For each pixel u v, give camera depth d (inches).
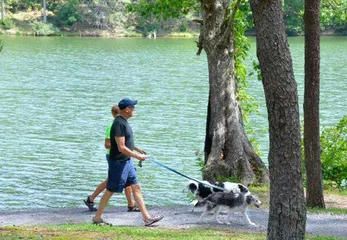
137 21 4067.4
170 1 845.8
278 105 318.7
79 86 1897.1
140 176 907.4
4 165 962.1
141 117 1384.1
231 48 784.9
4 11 3917.3
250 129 922.1
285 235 327.3
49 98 1658.5
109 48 3213.6
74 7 4013.3
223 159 763.4
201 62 2603.3
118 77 2118.6
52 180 879.7
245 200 498.6
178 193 811.4
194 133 1224.8
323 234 483.2
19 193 805.2
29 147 1092.5
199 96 1706.4
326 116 1386.6
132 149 470.0
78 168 954.7
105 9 4013.3
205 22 783.1
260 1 313.1
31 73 2194.9
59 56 2795.3
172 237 428.1
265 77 318.7
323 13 830.5
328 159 787.4
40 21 3993.6
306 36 585.0
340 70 2276.1
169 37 4001.0
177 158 1024.9
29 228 460.1
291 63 318.7
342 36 3917.3
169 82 1995.6
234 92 784.9
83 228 458.3
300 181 327.0
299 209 327.0
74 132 1230.3
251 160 768.9
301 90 1759.4
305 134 606.9
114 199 764.6
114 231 446.0
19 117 1380.4
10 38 3656.5
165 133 1219.9
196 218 521.3
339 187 767.7
